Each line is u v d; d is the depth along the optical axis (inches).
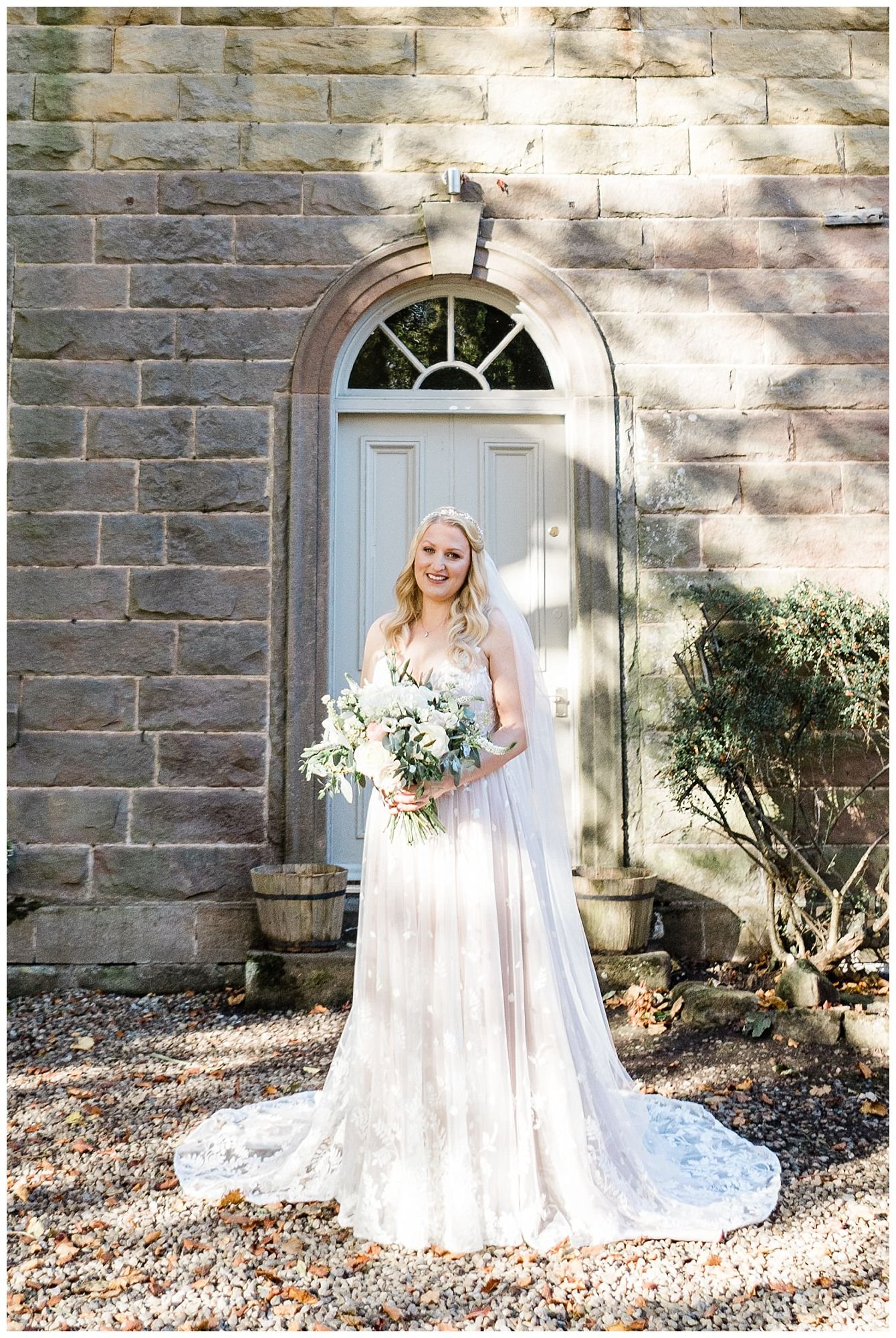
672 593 187.6
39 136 190.2
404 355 197.3
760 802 171.3
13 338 187.5
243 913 178.7
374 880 102.2
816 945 169.8
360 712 94.0
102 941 177.8
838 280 193.2
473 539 105.0
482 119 193.3
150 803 181.5
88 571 184.7
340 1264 89.4
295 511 185.5
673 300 192.1
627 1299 84.4
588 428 188.9
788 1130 117.7
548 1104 96.3
